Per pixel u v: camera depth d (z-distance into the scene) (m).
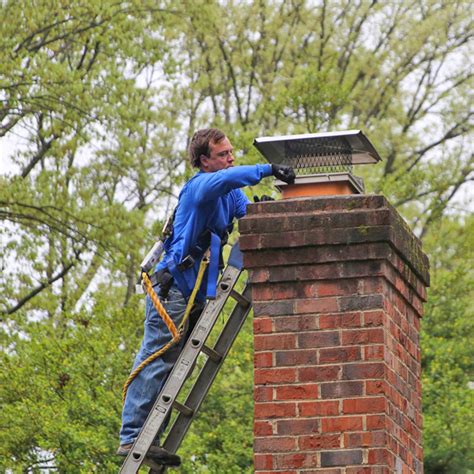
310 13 57.31
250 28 56.69
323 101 42.94
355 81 56.03
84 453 31.95
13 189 42.44
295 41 57.09
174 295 14.80
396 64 56.66
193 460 32.53
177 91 52.09
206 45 56.06
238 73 57.28
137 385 14.80
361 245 13.45
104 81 43.62
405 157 54.84
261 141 14.55
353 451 12.95
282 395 13.24
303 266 13.54
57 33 44.78
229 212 15.11
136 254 42.19
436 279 39.16
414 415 14.18
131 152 44.84
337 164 14.60
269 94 55.28
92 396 34.06
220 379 34.41
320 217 13.56
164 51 44.69
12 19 43.22
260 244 13.59
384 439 12.93
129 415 14.75
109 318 34.97
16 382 33.88
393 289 13.88
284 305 13.49
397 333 13.84
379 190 43.22
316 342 13.33
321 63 56.56
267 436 13.16
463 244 43.94
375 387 13.09
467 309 40.16
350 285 13.43
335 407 13.11
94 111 43.31
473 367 36.34
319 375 13.23
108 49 44.47
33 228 42.97
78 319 35.31
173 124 50.75
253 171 14.16
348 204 13.65
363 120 56.25
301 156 14.69
